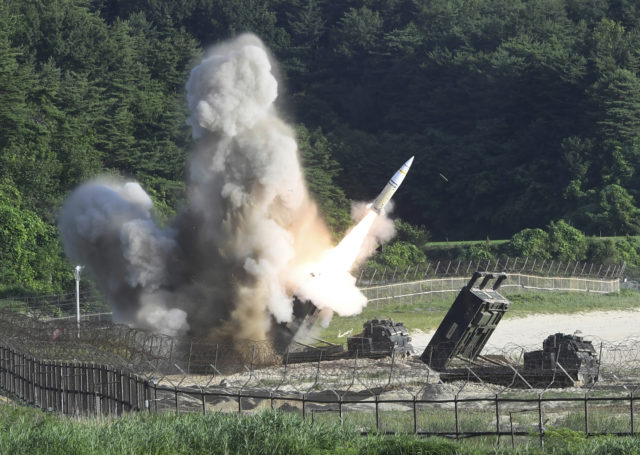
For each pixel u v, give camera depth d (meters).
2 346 188.12
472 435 127.56
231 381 179.00
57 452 117.88
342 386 174.00
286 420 126.31
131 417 137.38
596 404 155.12
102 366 155.12
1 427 134.12
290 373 186.38
